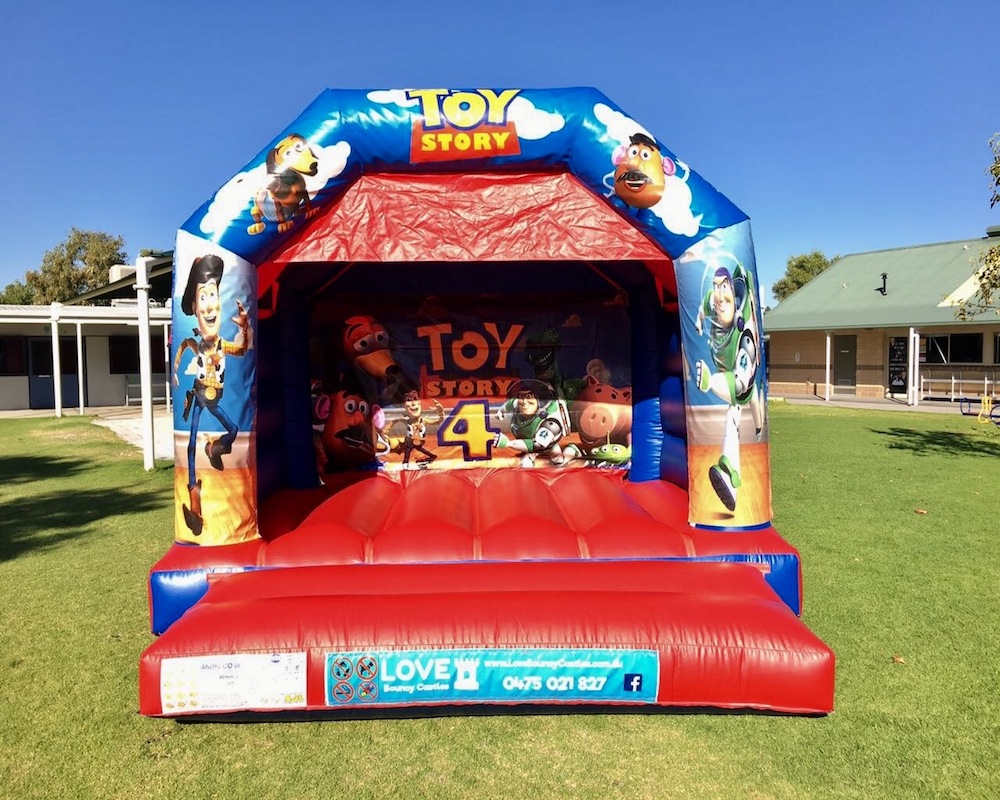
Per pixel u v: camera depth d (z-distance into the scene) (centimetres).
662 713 324
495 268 612
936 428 1351
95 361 1942
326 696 313
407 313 640
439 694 316
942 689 335
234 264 416
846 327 2072
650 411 609
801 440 1176
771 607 343
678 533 432
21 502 726
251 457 427
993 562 514
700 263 426
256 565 405
